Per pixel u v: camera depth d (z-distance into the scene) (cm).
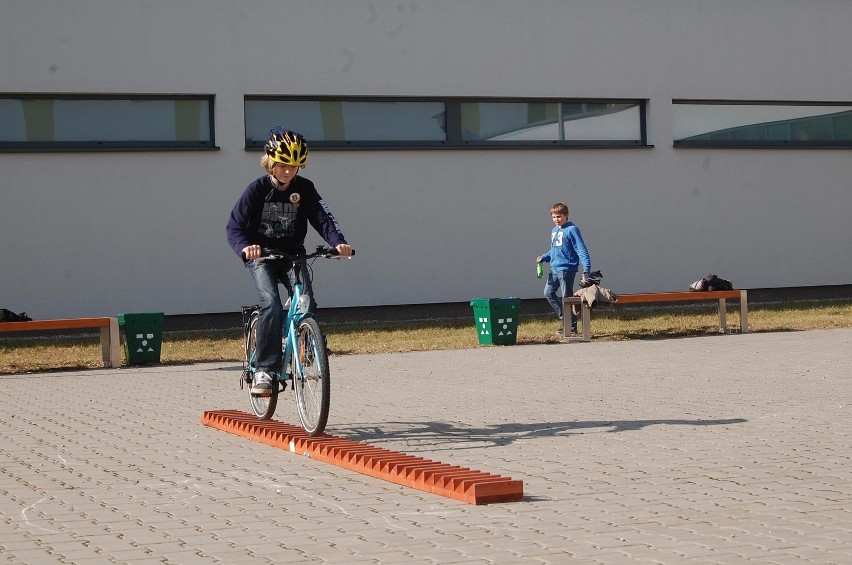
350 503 588
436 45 2131
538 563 457
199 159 1983
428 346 1620
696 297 1725
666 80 2288
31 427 903
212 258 1991
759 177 2367
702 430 817
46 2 1898
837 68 2422
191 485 645
